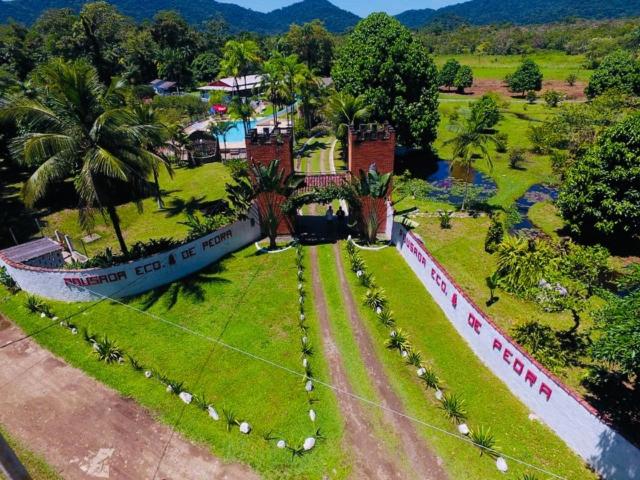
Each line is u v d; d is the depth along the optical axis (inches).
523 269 710.5
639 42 3725.4
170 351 702.5
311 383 622.2
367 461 518.6
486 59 4618.6
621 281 565.3
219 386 631.2
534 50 4881.9
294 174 1008.9
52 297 845.2
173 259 888.9
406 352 674.8
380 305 792.9
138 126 809.5
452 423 561.3
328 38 4128.9
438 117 1599.4
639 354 408.5
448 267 946.1
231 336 735.1
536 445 528.7
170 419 578.6
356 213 1029.2
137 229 1210.6
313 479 500.1
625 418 549.0
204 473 508.4
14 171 1659.7
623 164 924.6
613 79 2166.6
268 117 2751.0
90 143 784.3
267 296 842.8
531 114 2485.2
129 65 3489.2
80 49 3211.1
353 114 1429.6
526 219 1216.8
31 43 3489.2
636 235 992.2
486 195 1384.1
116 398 614.2
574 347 681.0
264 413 584.7
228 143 2198.6
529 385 572.1
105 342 689.6
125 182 823.1
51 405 606.2
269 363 671.8
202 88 3270.2
